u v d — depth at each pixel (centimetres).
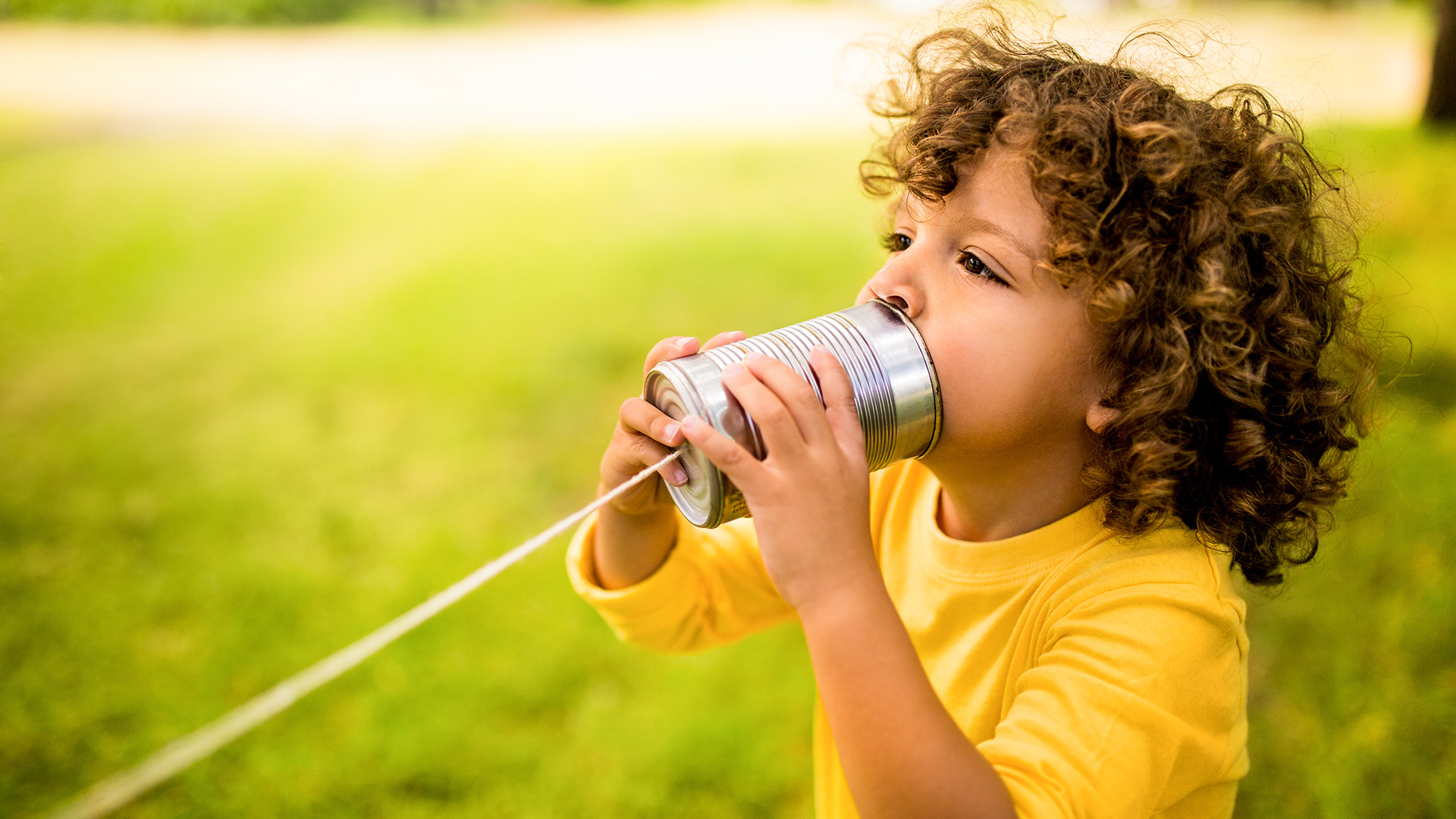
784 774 258
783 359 104
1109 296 103
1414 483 319
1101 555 113
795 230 632
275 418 465
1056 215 104
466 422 446
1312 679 265
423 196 806
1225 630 108
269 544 368
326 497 396
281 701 112
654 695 284
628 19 1706
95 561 364
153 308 620
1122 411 108
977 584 119
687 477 111
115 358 548
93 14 1565
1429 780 234
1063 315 106
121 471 425
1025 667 115
